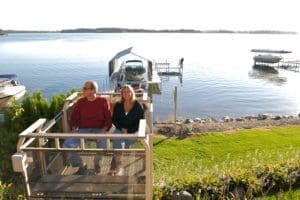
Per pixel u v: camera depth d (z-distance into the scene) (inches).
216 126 615.2
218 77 1663.4
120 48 3907.5
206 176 285.7
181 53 3009.4
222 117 877.8
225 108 999.6
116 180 193.5
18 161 180.7
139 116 245.1
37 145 193.9
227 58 2647.6
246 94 1232.2
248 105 1051.9
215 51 3412.9
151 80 992.9
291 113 955.3
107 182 193.8
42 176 191.8
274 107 1034.1
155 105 1008.9
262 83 1499.8
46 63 2258.9
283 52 2196.1
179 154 437.4
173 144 486.3
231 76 1706.4
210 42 5748.0
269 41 6456.7
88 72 1768.0
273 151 434.9
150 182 201.9
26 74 1715.1
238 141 497.4
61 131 253.0
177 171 347.6
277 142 488.7
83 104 248.2
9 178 318.3
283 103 1093.8
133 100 245.3
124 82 941.8
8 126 414.9
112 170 191.8
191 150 455.5
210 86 1395.2
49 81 1486.2
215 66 2117.4
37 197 193.5
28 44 5438.0
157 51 3213.6
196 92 1250.0
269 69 2027.6
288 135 534.9
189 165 382.0
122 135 183.2
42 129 208.4
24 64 2208.4
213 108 995.9
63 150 188.1
